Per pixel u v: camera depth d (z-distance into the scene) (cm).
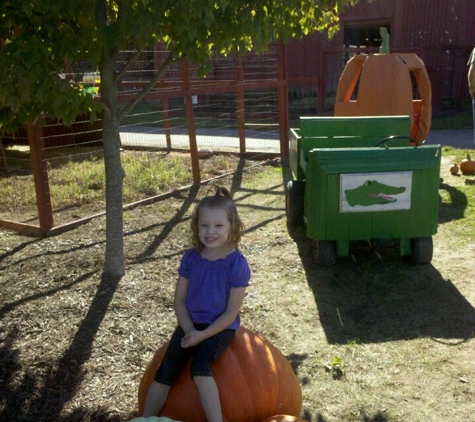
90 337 447
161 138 1594
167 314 490
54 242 674
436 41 2045
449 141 1381
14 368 403
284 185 979
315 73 2212
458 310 500
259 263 616
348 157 555
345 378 402
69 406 369
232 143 1491
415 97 1966
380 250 643
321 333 468
